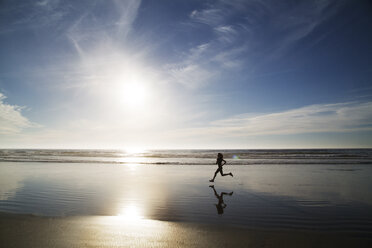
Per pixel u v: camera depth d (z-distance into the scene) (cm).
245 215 533
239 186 934
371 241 374
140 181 1065
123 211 568
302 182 1035
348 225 459
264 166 1906
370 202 659
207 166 1920
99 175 1295
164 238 379
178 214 544
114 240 368
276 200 686
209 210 578
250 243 360
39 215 519
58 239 369
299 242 366
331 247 349
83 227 432
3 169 1608
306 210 575
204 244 355
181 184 988
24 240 363
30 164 2070
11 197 723
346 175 1284
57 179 1124
